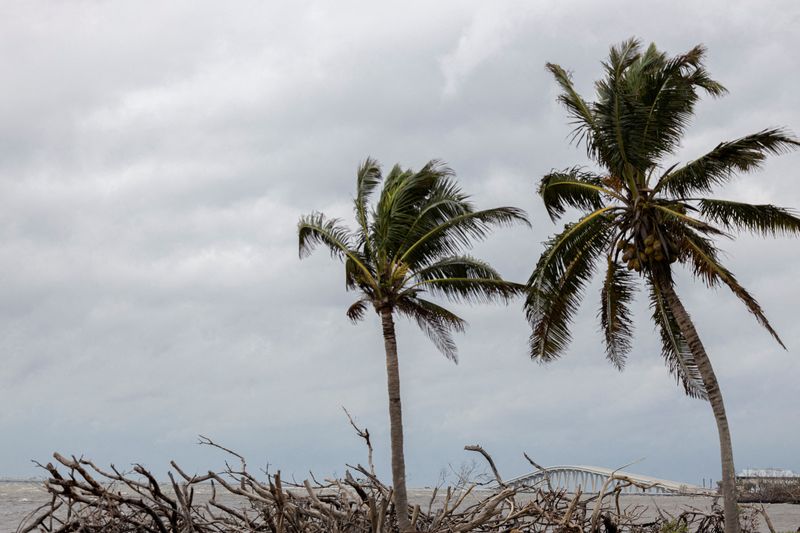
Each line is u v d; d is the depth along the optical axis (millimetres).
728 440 23359
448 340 24750
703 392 24812
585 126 24703
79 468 13047
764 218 23203
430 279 23875
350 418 17531
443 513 15961
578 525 15398
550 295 24938
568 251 25000
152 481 13727
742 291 22891
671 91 22828
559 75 24484
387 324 23188
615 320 26766
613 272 26047
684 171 23672
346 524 14742
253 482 14922
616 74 23719
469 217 23031
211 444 15086
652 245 23656
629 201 24453
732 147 22406
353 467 16891
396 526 16484
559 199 25391
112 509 13320
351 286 24047
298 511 14438
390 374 22781
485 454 17609
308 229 24078
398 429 22250
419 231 23391
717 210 23922
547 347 25781
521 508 16562
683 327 24266
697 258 23703
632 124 23375
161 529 13750
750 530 24062
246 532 14742
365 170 24625
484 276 23703
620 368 26984
